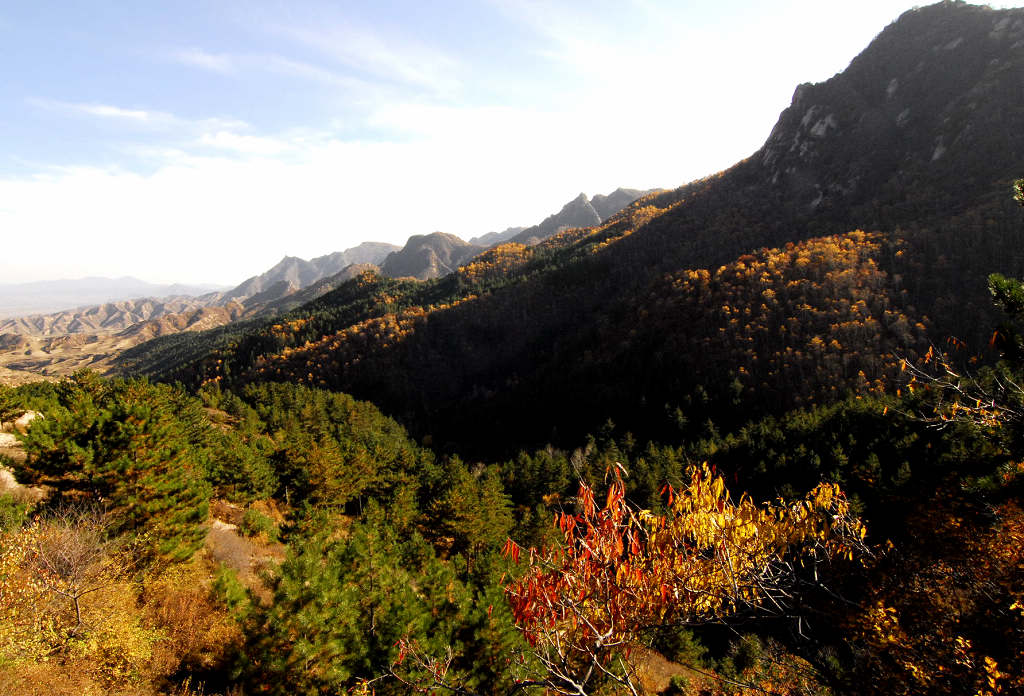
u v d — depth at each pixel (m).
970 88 145.50
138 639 10.97
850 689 4.89
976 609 5.06
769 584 4.91
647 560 4.73
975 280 76.06
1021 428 5.30
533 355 132.38
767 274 95.38
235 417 66.69
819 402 66.00
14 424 27.55
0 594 9.27
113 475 13.30
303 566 11.40
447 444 92.94
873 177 147.50
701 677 14.21
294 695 10.52
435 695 10.21
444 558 28.39
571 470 48.94
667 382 83.19
